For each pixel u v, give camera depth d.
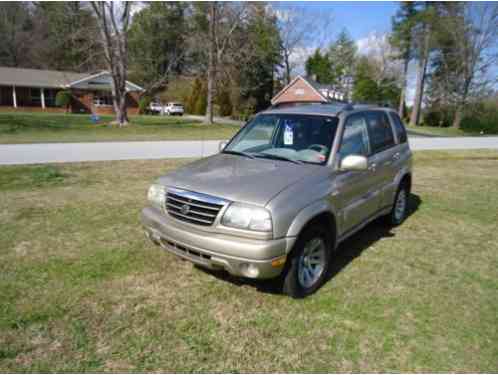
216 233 3.02
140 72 48.22
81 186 7.30
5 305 3.16
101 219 5.38
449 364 2.60
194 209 3.15
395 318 3.13
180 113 49.22
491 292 3.59
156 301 3.29
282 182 3.22
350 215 3.89
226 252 2.95
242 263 2.94
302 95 43.34
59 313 3.07
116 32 24.64
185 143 15.16
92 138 16.59
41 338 2.76
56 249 4.31
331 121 3.98
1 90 38.75
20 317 3.00
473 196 7.44
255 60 36.09
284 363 2.58
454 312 3.24
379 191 4.58
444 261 4.27
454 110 41.16
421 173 10.07
